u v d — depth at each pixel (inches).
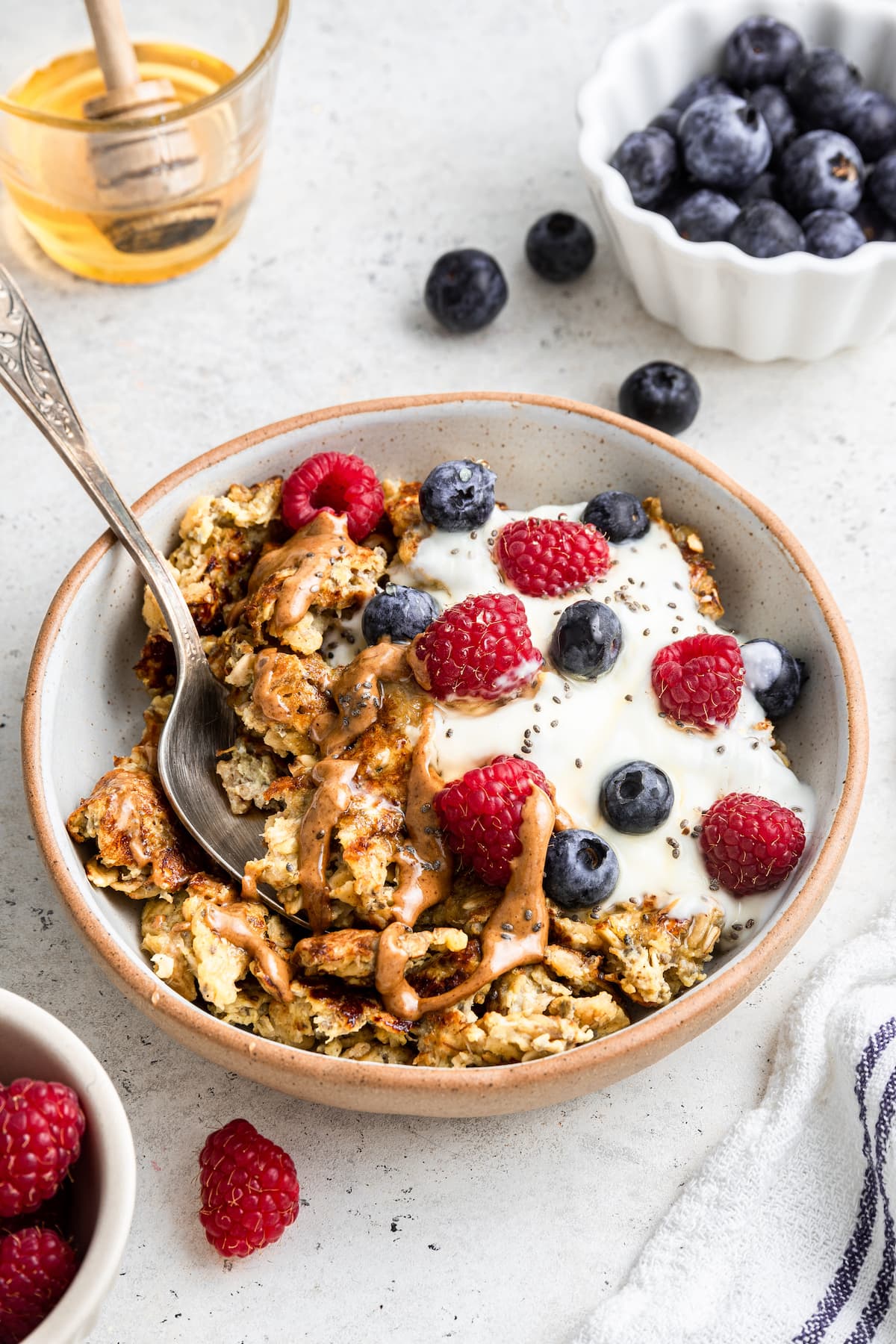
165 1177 22.2
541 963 21.7
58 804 22.0
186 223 26.0
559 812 22.1
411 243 27.1
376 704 22.2
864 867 23.5
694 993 20.9
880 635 24.6
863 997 22.5
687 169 25.9
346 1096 20.8
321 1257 21.9
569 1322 21.7
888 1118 21.8
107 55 25.4
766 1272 21.8
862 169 25.8
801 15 26.6
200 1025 20.8
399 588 22.8
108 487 22.6
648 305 26.3
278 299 26.7
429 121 27.9
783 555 23.1
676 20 26.4
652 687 22.6
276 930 21.9
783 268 24.6
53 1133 19.9
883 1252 21.8
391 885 21.9
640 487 23.9
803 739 22.9
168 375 26.2
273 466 23.5
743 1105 22.5
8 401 26.0
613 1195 22.2
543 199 27.3
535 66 28.4
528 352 26.4
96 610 22.9
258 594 22.8
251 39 26.5
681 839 22.2
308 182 27.5
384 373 26.2
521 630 22.2
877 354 26.3
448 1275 21.9
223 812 22.4
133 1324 21.7
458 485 23.0
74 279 26.8
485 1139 22.4
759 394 26.0
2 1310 19.9
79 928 21.2
